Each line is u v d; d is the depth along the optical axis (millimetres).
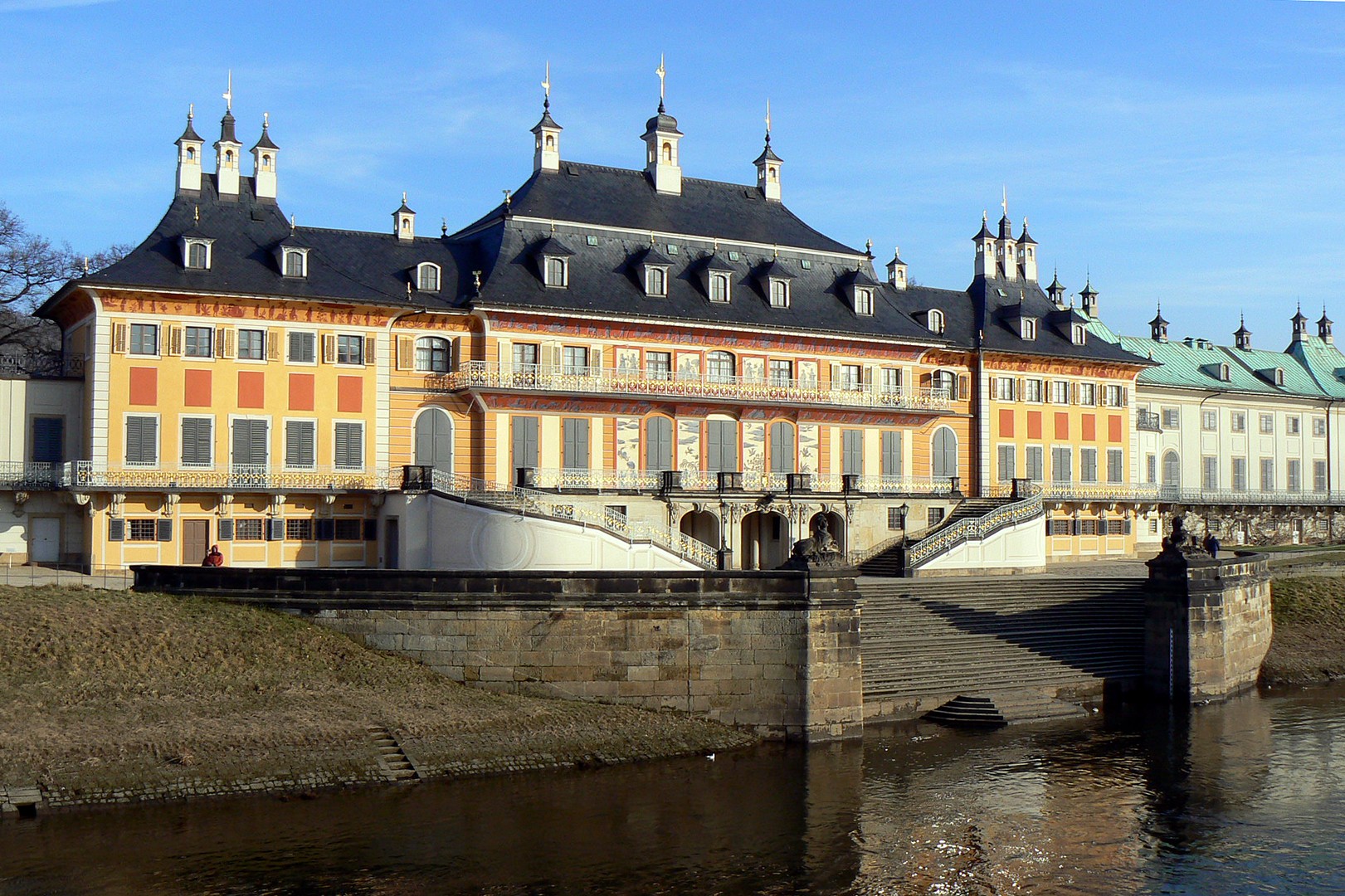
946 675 44906
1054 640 49719
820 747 39094
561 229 64438
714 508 61469
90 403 53562
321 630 40156
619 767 36281
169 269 55094
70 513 54812
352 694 37344
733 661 39719
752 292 67500
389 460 58406
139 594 41312
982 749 39375
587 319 61188
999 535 63406
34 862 27484
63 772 31422
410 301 58406
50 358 61375
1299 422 99250
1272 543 94125
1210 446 93062
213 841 29156
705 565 54969
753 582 39844
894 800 33875
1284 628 58312
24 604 38719
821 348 67938
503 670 39438
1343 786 35875
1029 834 31453
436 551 54062
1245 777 36844
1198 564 49094
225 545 54875
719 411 64625
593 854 29281
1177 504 86938
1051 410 77438
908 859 29469
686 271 66375
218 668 37281
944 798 34188
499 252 62312
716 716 39656
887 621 48531
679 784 34812
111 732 33312
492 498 54344
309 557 56406
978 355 74250
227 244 57938
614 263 64750
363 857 28562
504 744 36188
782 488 64812
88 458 54188
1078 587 54812
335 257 59781
